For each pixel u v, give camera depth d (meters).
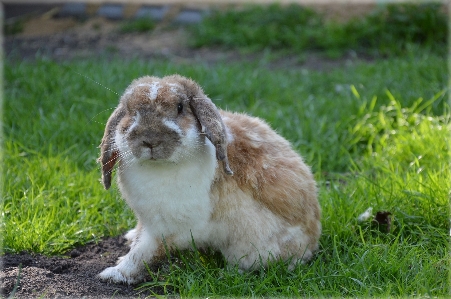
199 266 5.50
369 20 12.96
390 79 9.98
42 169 7.08
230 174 5.04
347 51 12.57
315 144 7.97
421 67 10.32
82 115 8.61
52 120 8.44
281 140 5.89
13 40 13.86
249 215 5.38
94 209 6.49
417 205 6.34
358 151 8.10
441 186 6.45
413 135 7.81
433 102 8.92
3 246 5.83
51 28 14.92
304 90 10.17
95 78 9.76
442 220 6.13
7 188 6.67
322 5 14.48
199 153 5.12
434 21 12.41
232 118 5.79
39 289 5.07
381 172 7.43
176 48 13.39
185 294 5.09
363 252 5.57
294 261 5.61
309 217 5.66
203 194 5.20
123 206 6.60
